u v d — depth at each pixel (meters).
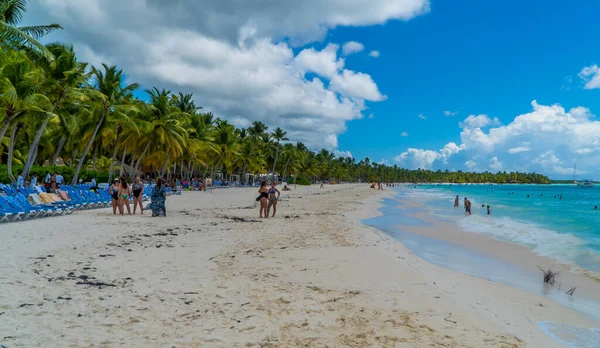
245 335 4.32
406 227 18.61
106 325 4.39
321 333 4.46
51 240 9.16
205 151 54.44
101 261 7.38
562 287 8.39
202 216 16.42
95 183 27.31
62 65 23.83
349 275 7.22
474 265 10.44
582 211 33.03
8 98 19.77
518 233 17.50
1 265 6.69
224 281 6.46
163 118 38.19
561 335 5.32
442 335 4.55
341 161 169.75
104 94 29.34
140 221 13.75
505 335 4.70
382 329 4.66
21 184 21.52
